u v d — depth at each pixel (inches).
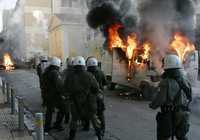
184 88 172.4
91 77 238.1
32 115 375.9
